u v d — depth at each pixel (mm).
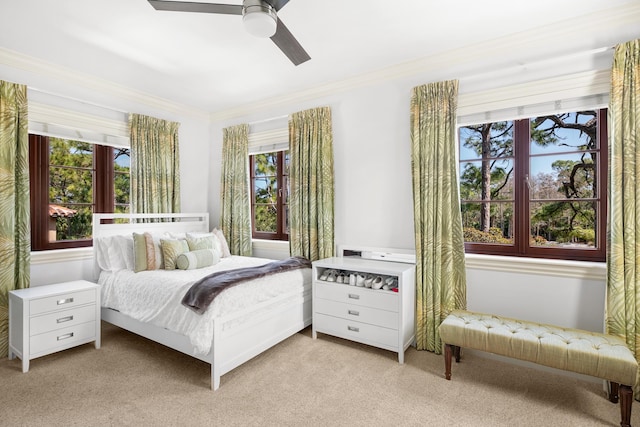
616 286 2029
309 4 2035
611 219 2066
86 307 2660
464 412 1869
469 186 2916
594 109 2227
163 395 2025
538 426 1751
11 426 1729
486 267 2590
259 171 4273
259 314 2477
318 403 1949
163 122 3754
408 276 2621
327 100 3383
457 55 2646
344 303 2770
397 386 2143
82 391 2068
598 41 2186
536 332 2012
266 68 2977
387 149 3031
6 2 1985
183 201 4078
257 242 3992
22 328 2326
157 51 2645
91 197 3426
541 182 2568
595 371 1737
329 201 3279
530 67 2408
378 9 2102
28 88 2771
